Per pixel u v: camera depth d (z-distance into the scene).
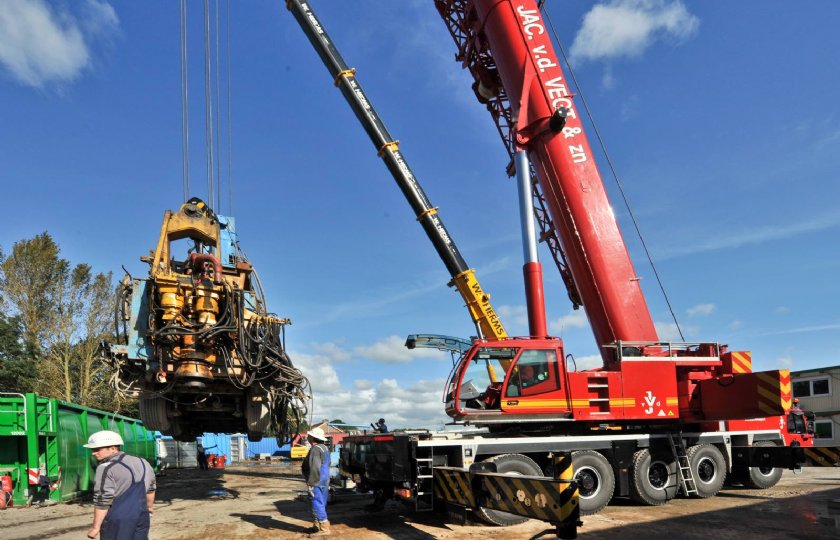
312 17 16.30
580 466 9.66
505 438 9.55
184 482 18.94
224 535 8.41
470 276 15.70
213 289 10.61
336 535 8.16
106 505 4.59
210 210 11.68
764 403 9.61
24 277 35.22
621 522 8.63
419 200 15.88
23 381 34.31
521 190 13.05
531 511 6.27
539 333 12.37
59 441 12.92
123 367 10.47
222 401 11.98
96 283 35.03
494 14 12.41
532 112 11.71
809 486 13.07
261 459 38.16
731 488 12.60
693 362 10.62
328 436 15.11
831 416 26.28
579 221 11.25
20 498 11.93
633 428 10.87
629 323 10.91
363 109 15.95
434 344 13.23
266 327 11.11
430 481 8.86
